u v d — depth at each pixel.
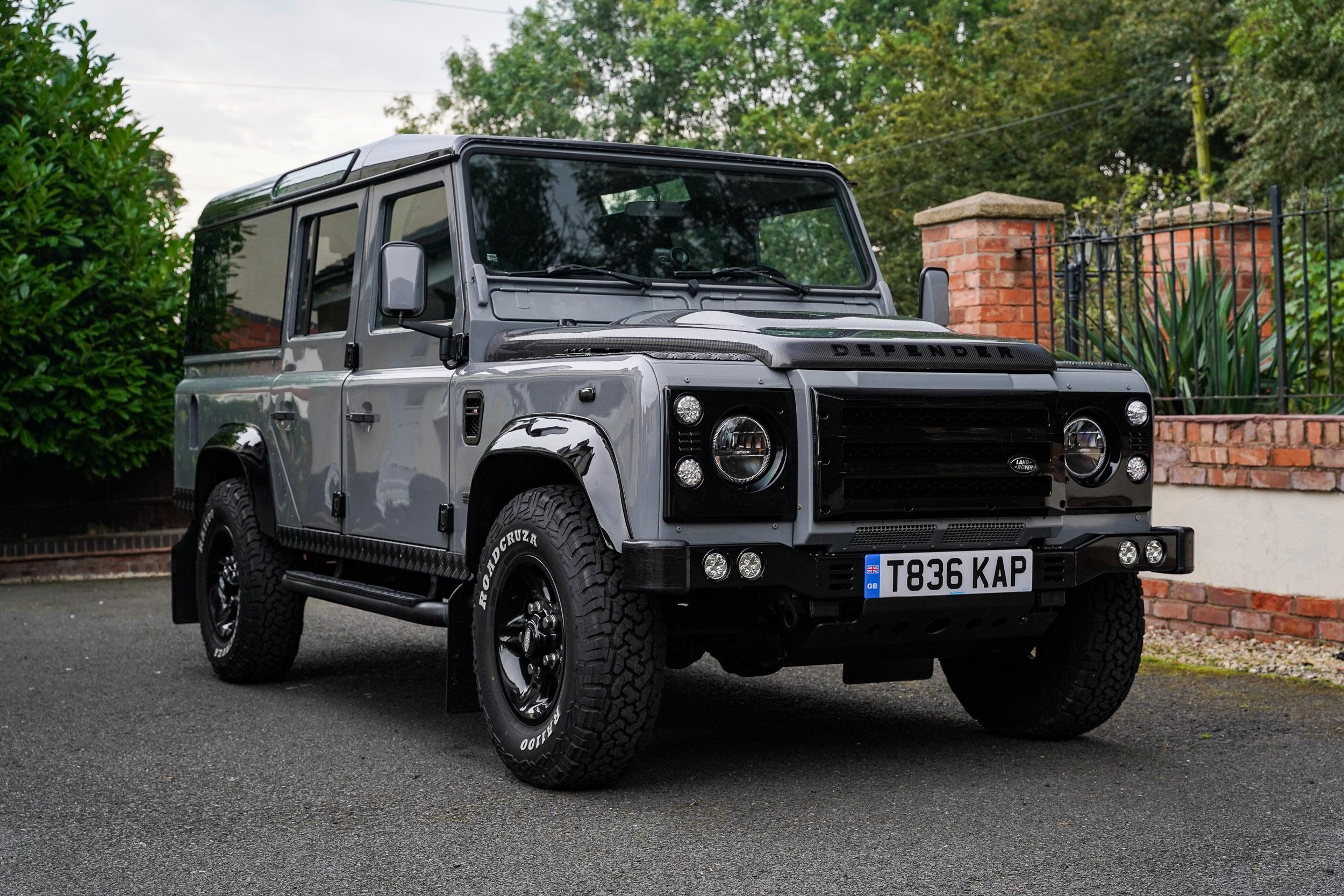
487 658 4.75
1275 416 6.91
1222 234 9.91
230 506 6.73
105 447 10.84
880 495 4.31
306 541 6.23
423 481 5.27
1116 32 36.97
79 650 7.78
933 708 5.94
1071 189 34.75
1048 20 39.75
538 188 5.37
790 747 5.17
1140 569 4.71
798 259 5.82
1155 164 38.81
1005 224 9.14
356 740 5.45
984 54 39.09
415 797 4.53
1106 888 3.48
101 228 11.19
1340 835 3.94
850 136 42.19
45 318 10.55
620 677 4.30
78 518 11.27
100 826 4.20
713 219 5.69
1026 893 3.46
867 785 4.57
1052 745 5.16
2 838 4.08
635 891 3.52
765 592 4.40
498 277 5.16
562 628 4.43
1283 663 6.62
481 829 4.11
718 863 3.73
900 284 35.12
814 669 7.00
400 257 5.01
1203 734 5.30
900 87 40.94
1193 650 7.01
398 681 6.85
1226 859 3.71
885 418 4.31
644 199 5.58
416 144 5.63
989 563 4.45
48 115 11.21
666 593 4.05
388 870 3.74
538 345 4.91
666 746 5.21
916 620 4.41
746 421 4.17
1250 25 24.41
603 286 5.32
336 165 6.26
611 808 4.31
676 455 4.07
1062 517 4.66
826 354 4.29
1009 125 34.94
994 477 4.48
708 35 43.44
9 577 10.91
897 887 3.51
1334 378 7.78
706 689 6.45
